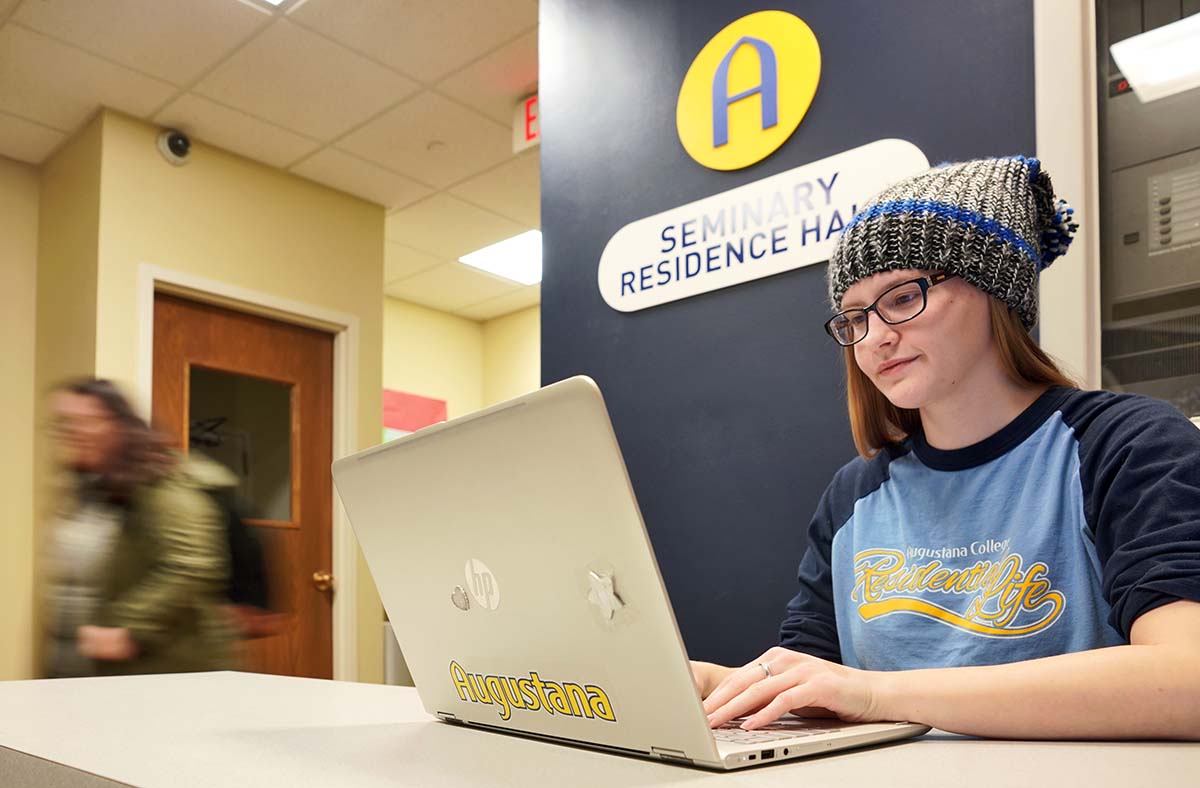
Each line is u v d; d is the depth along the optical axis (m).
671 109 1.96
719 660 1.76
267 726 0.74
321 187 4.15
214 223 3.73
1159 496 0.75
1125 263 1.39
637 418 1.95
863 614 1.00
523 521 0.59
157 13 2.93
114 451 1.95
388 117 3.58
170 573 1.93
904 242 0.93
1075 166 1.41
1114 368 1.38
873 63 1.67
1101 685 0.62
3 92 3.33
